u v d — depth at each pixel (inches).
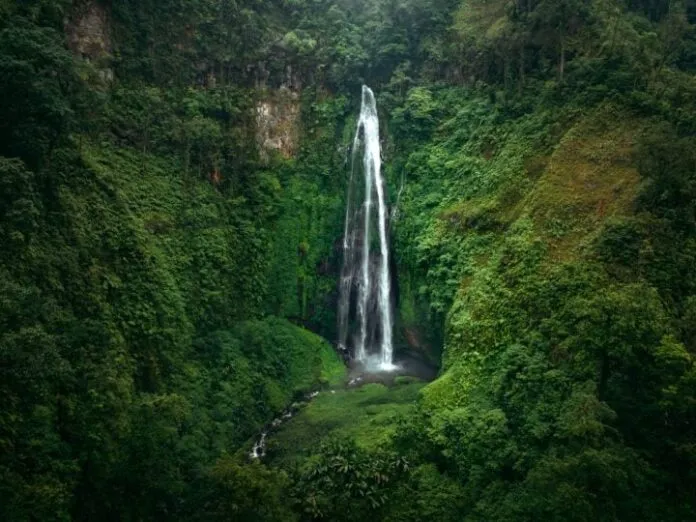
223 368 1299.2
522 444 930.1
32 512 705.6
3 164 903.7
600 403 806.5
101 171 1235.9
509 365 1031.6
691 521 784.3
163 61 1603.1
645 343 835.4
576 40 1507.1
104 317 1035.9
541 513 809.5
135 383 1069.8
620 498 799.1
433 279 1457.9
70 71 1070.4
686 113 1232.8
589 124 1337.4
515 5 1610.5
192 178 1526.8
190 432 1077.1
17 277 886.4
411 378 1496.1
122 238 1184.2
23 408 780.6
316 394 1460.4
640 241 1032.2
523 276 1165.7
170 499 913.5
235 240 1565.0
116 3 1502.2
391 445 1070.4
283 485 879.1
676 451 811.4
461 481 975.6
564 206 1221.1
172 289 1258.6
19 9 1140.5
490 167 1492.4
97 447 847.7
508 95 1579.7
